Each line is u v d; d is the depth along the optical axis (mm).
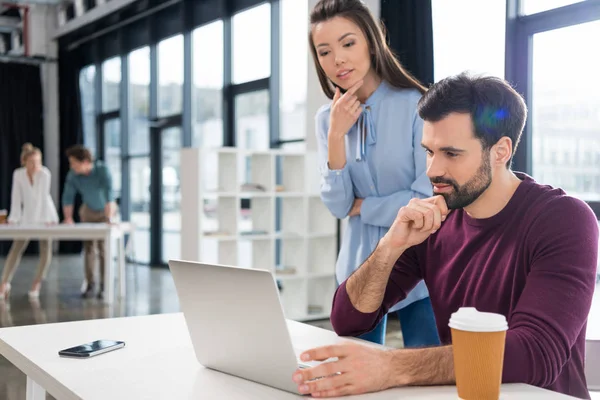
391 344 4367
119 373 1274
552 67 4375
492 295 1451
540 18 4379
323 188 2254
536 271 1325
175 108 8922
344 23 2039
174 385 1199
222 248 5602
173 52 8906
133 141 9922
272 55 7285
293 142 7160
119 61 10141
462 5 4820
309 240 5996
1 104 11023
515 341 1212
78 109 10930
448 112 1315
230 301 1196
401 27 4996
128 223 6703
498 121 1317
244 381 1227
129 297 6617
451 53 4910
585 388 1392
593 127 4188
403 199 2109
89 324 1726
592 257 1320
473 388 1017
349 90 2105
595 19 4094
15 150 11102
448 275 1547
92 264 6781
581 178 4266
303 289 5719
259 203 5797
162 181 9258
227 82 7953
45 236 6102
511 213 1431
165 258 9219
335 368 1134
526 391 1142
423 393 1140
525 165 4531
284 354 1146
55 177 11383
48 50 11359
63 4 10727
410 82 2137
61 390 1215
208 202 8375
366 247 2223
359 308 1558
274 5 7270
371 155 2178
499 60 4637
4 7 11031
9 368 3951
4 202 11023
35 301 6355
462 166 1331
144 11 8977
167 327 1688
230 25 7949
